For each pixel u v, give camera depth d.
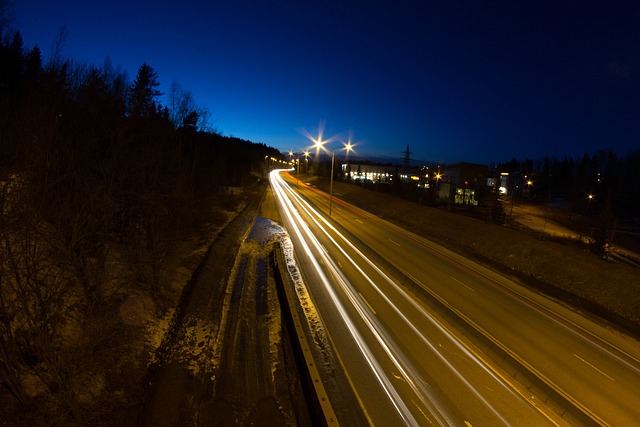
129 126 10.05
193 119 24.86
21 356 7.27
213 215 30.14
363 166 126.94
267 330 13.20
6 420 6.18
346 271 20.72
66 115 8.23
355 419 8.80
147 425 7.33
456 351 12.32
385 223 39.41
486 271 22.22
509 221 59.34
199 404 8.89
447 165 90.81
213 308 14.41
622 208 83.25
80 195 7.68
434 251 26.75
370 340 12.70
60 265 7.45
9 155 6.20
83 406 7.25
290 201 55.97
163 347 10.68
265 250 25.19
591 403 10.03
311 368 10.13
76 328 8.60
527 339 13.47
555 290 19.77
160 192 13.19
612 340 14.14
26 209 6.03
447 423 8.87
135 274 11.16
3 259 5.88
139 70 34.53
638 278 19.09
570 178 118.56
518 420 9.19
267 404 9.25
